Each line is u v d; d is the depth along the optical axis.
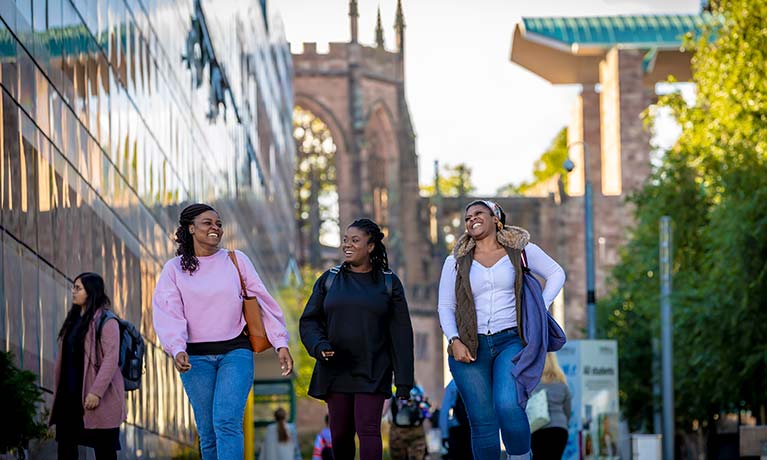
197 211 19.03
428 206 183.88
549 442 29.12
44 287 26.89
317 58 181.62
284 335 19.12
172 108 49.06
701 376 56.47
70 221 29.91
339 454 20.33
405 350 20.17
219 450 18.62
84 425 20.77
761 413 59.31
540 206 182.75
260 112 97.81
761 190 52.34
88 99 32.59
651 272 72.56
